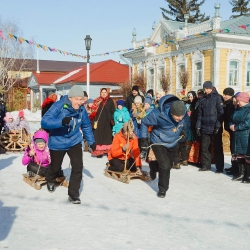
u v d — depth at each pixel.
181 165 8.05
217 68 20.36
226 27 21.11
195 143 7.95
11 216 4.37
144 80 25.97
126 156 6.48
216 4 19.75
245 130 6.13
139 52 26.95
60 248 3.43
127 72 33.47
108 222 4.21
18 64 43.69
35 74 39.97
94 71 32.53
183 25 24.64
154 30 25.12
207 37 20.23
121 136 6.60
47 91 41.06
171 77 24.03
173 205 4.96
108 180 6.55
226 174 7.04
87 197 5.33
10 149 9.83
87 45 13.76
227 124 6.86
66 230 3.93
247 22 22.25
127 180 6.28
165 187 5.39
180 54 23.06
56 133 5.10
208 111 7.05
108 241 3.63
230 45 20.58
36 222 4.18
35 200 5.11
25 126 10.09
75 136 5.11
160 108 5.18
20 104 43.06
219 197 5.42
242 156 6.28
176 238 3.74
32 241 3.60
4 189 5.70
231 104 6.72
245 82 21.44
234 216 4.50
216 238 3.76
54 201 5.08
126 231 3.92
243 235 3.86
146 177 6.46
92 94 31.72
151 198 5.32
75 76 33.59
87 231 3.91
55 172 5.46
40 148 6.02
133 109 8.59
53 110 4.84
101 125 8.95
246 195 5.54
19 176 6.72
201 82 21.48
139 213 4.58
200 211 4.70
